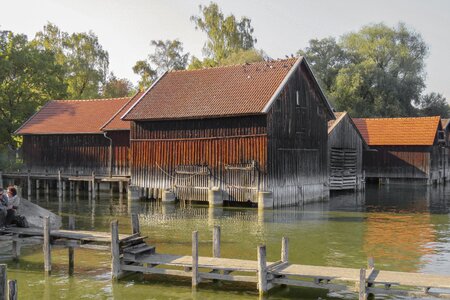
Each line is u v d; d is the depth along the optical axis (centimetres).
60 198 3738
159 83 3694
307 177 3419
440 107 7862
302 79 3394
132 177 3566
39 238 1711
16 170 4506
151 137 3488
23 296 1411
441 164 5403
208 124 3250
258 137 3058
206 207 3153
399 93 7019
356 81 6694
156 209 3083
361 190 4375
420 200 3647
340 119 4094
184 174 3341
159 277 1573
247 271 1473
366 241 2145
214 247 1575
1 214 1780
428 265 1742
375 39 7444
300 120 3356
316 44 7512
